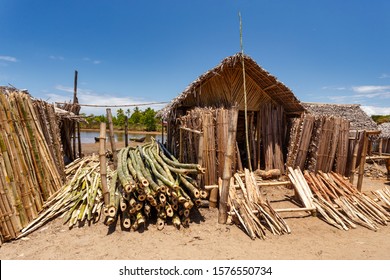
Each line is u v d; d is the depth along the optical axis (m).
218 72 9.69
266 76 9.65
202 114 7.83
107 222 5.51
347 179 8.57
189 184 6.18
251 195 7.02
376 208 7.00
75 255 4.80
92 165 10.82
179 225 5.88
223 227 6.01
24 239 5.34
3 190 5.25
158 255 4.83
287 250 5.12
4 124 5.62
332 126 8.63
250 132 10.98
